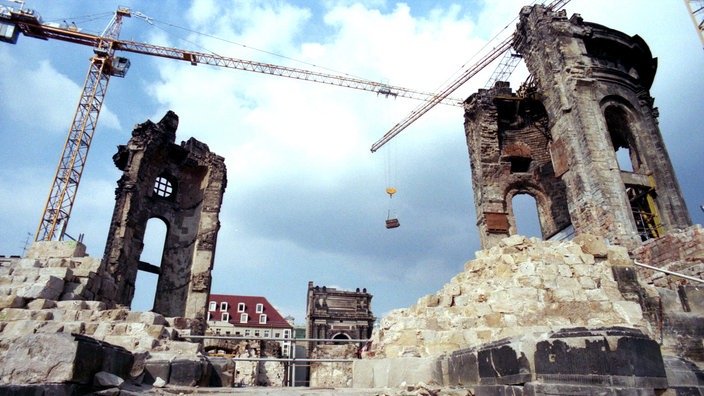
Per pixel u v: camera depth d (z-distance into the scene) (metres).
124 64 60.56
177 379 10.34
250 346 32.84
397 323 13.57
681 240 17.88
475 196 39.53
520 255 12.91
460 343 12.20
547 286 12.26
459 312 13.16
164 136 38.47
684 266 17.30
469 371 9.38
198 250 38.12
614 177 29.34
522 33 38.28
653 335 12.19
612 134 36.59
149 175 37.69
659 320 12.50
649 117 34.00
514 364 7.76
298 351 60.38
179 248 38.91
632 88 34.72
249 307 83.19
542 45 35.34
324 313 68.75
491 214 37.25
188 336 14.91
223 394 9.05
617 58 35.62
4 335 11.07
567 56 33.53
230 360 12.53
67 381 6.85
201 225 39.16
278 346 34.84
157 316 13.43
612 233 27.30
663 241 18.77
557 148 33.03
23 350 7.00
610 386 6.26
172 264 38.09
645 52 36.47
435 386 10.08
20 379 6.79
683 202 31.31
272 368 33.44
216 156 42.34
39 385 6.53
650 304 12.77
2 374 6.80
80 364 7.15
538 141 41.75
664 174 32.06
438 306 13.86
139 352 10.27
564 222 38.22
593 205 29.17
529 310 11.88
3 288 13.05
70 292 14.05
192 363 10.66
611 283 12.73
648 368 6.47
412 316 13.73
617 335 6.61
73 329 11.70
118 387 7.78
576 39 34.28
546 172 40.38
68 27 61.31
